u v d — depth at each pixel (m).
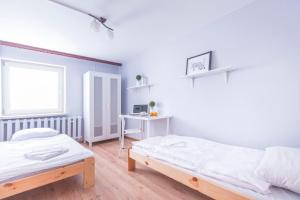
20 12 1.97
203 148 1.88
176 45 2.93
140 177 2.07
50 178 1.59
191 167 1.50
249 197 1.12
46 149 1.84
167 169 1.70
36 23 2.25
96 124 3.62
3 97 2.95
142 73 3.73
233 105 2.16
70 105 3.68
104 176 2.09
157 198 1.63
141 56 3.73
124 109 4.32
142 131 3.37
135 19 2.24
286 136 1.73
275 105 1.80
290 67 1.70
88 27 2.39
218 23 2.31
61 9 1.92
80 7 1.91
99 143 3.73
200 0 1.87
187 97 2.77
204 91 2.50
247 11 2.00
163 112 3.23
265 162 1.22
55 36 2.69
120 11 2.03
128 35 2.77
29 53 3.13
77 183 1.93
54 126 3.39
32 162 1.56
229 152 1.74
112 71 4.38
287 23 1.71
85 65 3.91
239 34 2.09
